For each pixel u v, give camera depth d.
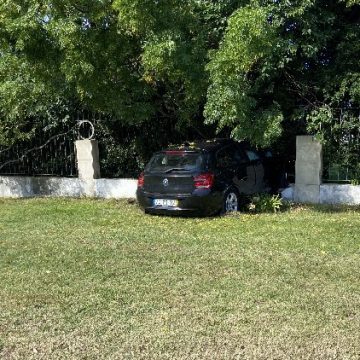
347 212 9.65
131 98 10.81
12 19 9.55
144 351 4.22
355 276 5.86
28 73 10.33
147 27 9.21
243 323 4.68
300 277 5.85
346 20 10.77
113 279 5.95
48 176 13.22
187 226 8.66
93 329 4.63
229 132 11.63
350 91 10.19
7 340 4.48
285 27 10.04
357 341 4.29
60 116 12.79
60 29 9.17
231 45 8.80
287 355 4.09
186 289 5.55
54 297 5.42
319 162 10.69
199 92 9.91
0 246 7.58
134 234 8.15
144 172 9.73
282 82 10.91
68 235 8.22
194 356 4.11
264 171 10.52
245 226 8.51
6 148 13.46
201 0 10.27
